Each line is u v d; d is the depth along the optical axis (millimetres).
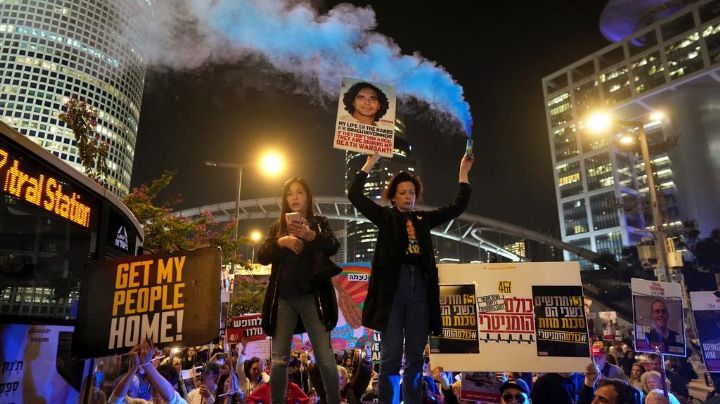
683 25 135000
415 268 4148
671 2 153125
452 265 4750
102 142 16359
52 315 3803
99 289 3586
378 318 3941
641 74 140625
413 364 3986
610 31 173625
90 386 4141
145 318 3447
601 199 147625
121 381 4094
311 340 4102
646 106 140500
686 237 81062
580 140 155625
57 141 102375
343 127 4641
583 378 6418
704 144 128625
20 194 3604
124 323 3473
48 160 3844
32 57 105000
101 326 3502
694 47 130250
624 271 85500
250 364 9188
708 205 125625
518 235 105500
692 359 19641
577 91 158875
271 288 4238
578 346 4430
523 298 4605
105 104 111938
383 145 4656
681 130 132375
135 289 3527
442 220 4516
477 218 104125
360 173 4484
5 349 3346
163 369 8148
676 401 7730
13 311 3465
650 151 31844
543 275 4641
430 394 7035
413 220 4348
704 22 129375
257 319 10484
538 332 4508
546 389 6117
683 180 131250
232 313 28094
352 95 4727
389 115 4738
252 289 31188
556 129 163000
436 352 4551
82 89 107938
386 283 4020
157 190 20172
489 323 4574
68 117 15602
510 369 4453
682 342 7207
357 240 192750
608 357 9508
